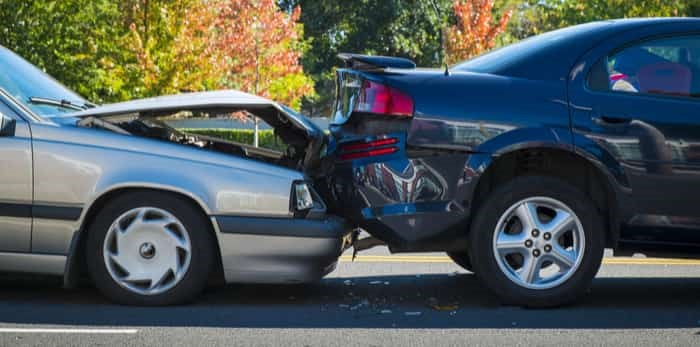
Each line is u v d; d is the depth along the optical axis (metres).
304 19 64.69
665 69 6.70
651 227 6.61
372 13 63.97
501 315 6.45
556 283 6.58
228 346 5.45
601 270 8.81
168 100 6.98
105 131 6.62
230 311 6.51
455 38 44.09
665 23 6.84
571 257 6.57
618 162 6.52
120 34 33.97
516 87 6.58
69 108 7.16
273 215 6.50
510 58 6.81
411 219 6.52
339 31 65.69
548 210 6.73
